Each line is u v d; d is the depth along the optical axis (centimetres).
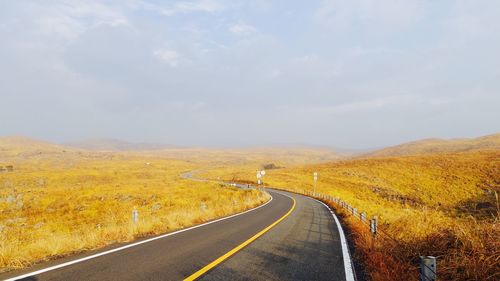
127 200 3231
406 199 4638
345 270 679
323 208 2500
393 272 594
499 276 499
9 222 2242
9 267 640
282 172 9156
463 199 4319
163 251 827
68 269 632
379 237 909
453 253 591
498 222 612
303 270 674
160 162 17088
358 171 7412
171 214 1504
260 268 681
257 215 1891
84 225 1966
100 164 13975
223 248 886
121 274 604
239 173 9169
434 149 18250
